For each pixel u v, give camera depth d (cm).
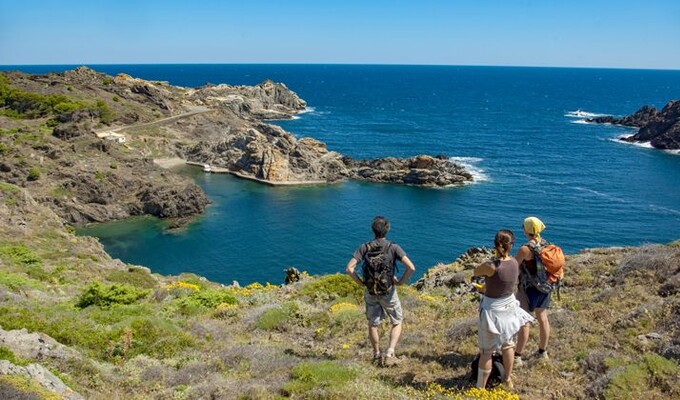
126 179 8775
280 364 1156
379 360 1108
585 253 2014
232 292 2220
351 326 1473
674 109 14300
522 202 8838
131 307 1855
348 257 6712
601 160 12312
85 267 3488
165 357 1337
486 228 7594
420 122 19100
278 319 1596
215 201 9338
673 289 1327
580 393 896
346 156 11831
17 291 2148
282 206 9006
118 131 12488
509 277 883
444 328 1337
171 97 16125
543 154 13062
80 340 1381
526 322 909
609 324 1191
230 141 12369
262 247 7038
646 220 7800
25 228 4747
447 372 1037
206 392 1012
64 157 8825
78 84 14912
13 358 1082
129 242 7194
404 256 1060
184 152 12675
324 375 1016
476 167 11575
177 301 1989
